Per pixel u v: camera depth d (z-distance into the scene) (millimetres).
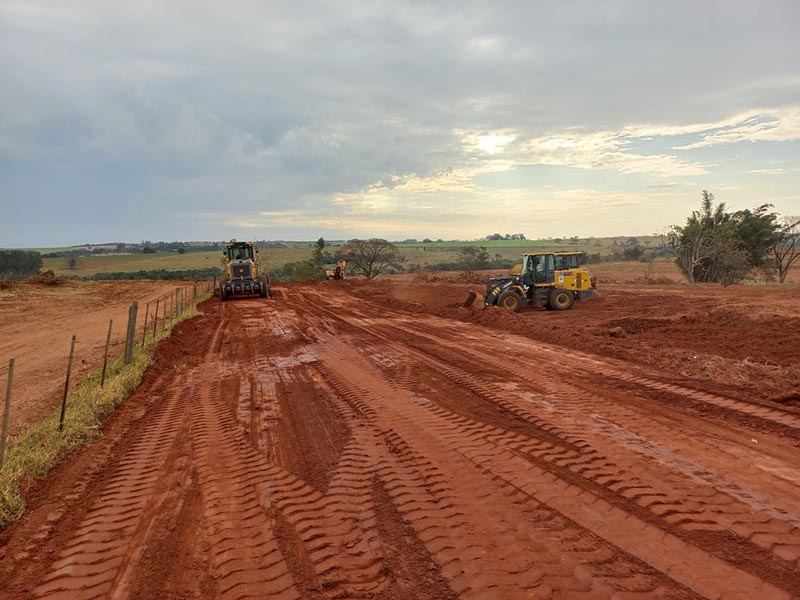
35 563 3967
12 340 15789
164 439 6664
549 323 16531
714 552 3701
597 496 4613
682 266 42344
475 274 42656
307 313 21391
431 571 3598
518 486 4871
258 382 9570
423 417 7035
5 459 5906
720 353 10812
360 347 12781
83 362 12273
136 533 4352
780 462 5238
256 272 30891
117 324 19047
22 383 10438
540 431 6320
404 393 8297
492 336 13906
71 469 5801
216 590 3516
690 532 3977
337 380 9422
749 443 5754
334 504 4668
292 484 5148
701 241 38719
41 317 21312
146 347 12609
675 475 4988
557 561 3654
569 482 4910
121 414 7848
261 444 6320
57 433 6648
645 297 23000
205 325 18031
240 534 4238
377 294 30391
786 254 43281
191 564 3855
